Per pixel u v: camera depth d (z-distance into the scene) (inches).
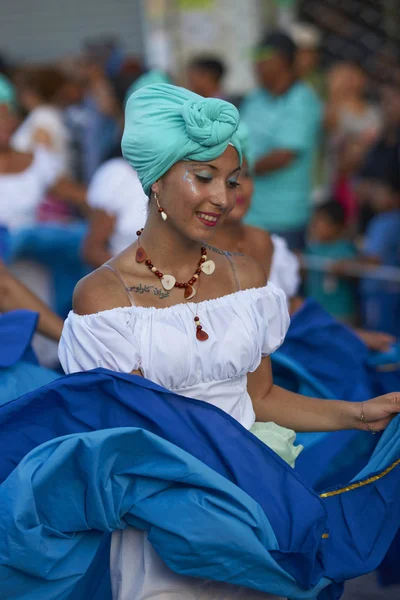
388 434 156.2
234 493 133.8
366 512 153.4
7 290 206.2
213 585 141.3
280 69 353.1
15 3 575.2
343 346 205.9
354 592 196.2
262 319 147.3
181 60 530.6
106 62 446.6
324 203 368.5
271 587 136.0
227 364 142.5
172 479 135.0
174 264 142.6
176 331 139.8
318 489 171.9
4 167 323.0
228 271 147.9
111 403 138.7
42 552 132.7
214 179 137.7
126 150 140.2
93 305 140.1
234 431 139.6
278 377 199.0
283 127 354.9
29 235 301.0
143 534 140.7
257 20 528.1
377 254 364.8
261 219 362.0
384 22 650.8
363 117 482.6
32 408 140.1
